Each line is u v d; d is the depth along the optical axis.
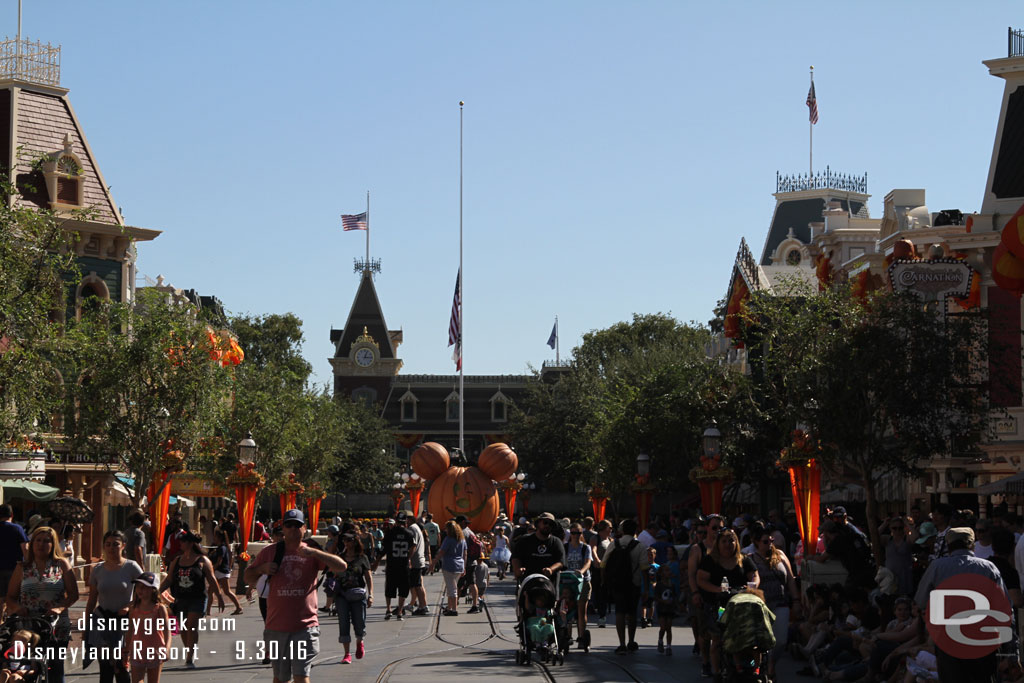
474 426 110.44
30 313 23.22
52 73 46.38
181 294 60.19
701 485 38.25
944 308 31.30
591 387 92.31
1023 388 33.88
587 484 71.56
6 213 23.25
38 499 37.69
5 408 23.27
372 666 18.98
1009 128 36.84
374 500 96.25
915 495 41.44
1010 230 26.47
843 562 19.84
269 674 17.98
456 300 75.69
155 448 36.03
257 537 49.34
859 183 102.25
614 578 20.38
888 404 29.27
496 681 17.12
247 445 41.66
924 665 14.93
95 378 36.00
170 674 18.03
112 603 14.66
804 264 84.00
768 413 37.78
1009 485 29.00
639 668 18.47
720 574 16.28
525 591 19.02
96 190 45.97
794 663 19.12
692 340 110.31
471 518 60.25
